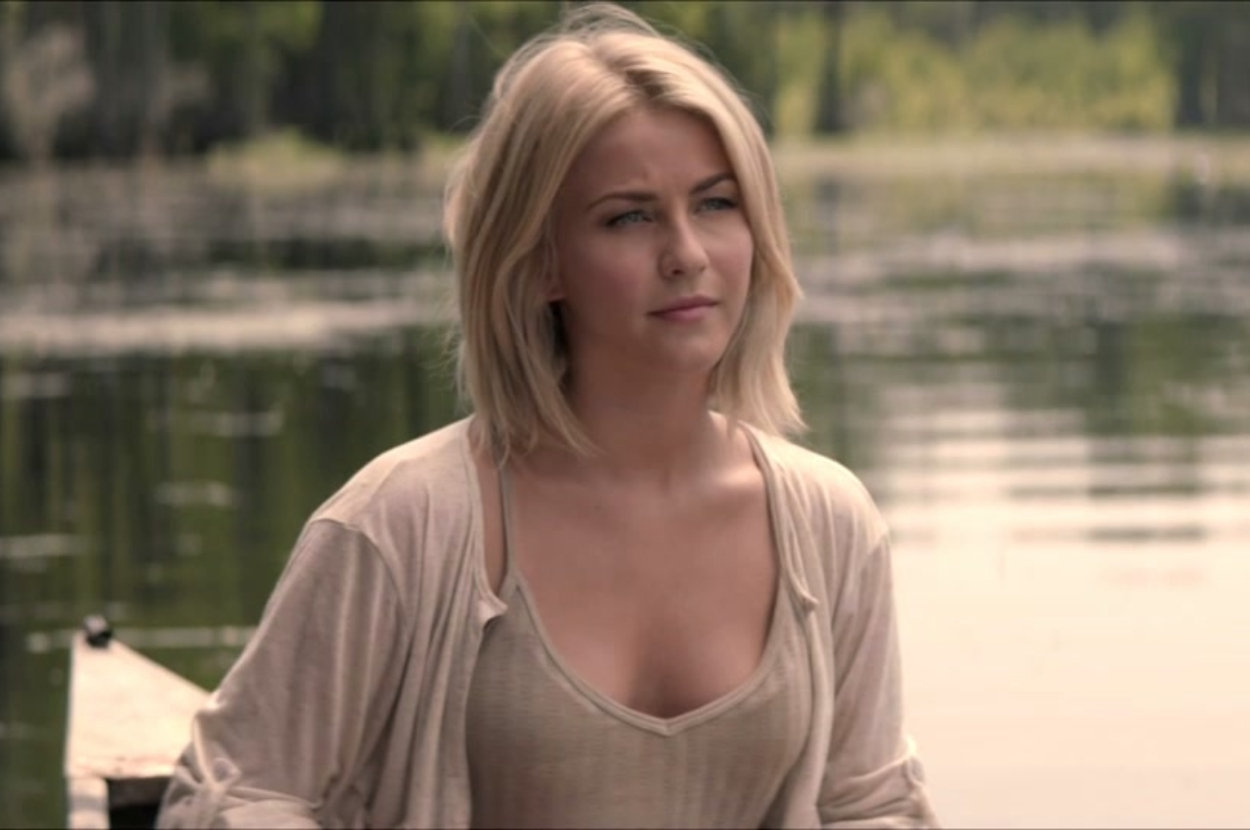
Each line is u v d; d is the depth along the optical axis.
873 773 6.16
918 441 25.38
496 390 5.81
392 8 76.62
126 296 41.97
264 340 35.09
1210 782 12.65
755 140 5.82
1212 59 107.69
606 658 5.74
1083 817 11.98
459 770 5.70
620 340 5.74
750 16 90.56
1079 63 108.94
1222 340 35.28
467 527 5.73
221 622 16.67
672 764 5.75
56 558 19.39
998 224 59.00
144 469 23.91
